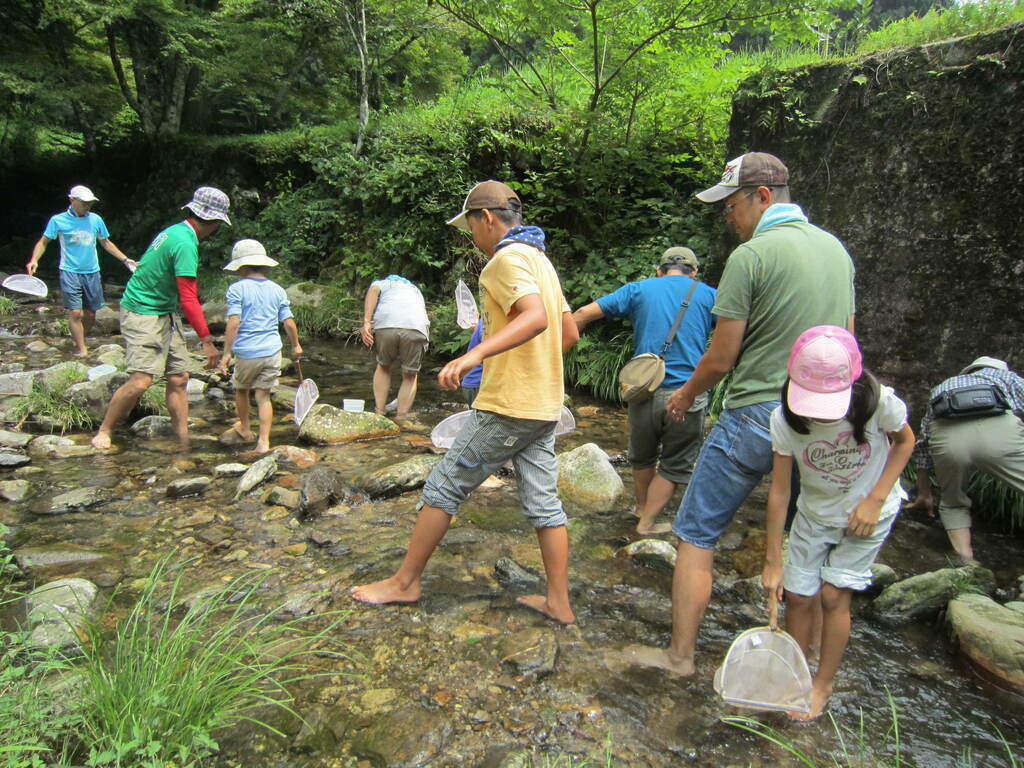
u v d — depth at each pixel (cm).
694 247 708
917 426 515
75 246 776
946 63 498
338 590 309
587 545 371
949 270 496
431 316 911
